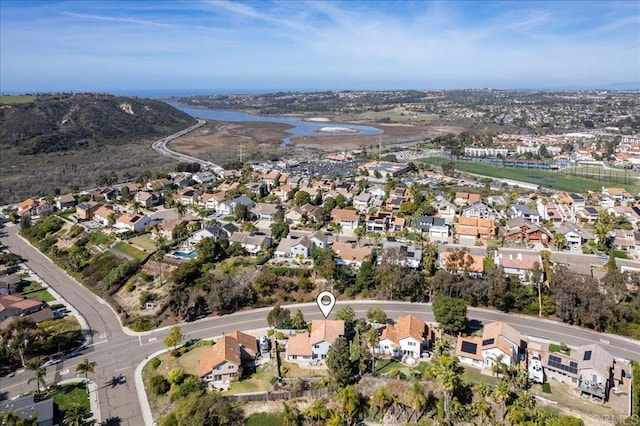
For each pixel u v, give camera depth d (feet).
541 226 441.68
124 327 291.17
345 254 362.12
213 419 198.90
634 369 212.23
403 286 306.35
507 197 552.00
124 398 223.30
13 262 398.01
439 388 216.95
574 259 369.71
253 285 322.34
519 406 196.44
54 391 227.40
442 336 263.70
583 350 231.91
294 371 236.43
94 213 488.44
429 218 440.45
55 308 315.78
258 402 214.90
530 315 288.71
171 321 295.28
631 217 467.11
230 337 250.16
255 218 485.56
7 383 235.40
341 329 254.06
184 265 339.36
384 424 205.87
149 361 253.65
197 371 235.61
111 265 364.99
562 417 185.78
